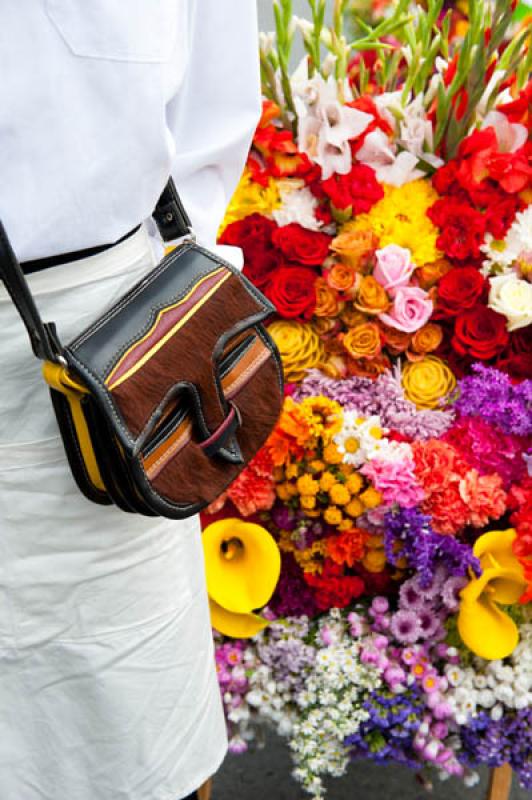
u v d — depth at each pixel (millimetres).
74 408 1014
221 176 1337
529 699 1559
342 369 1678
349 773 2020
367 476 1562
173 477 1034
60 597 1177
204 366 1031
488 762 1603
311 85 1669
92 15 936
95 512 1145
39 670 1218
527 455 1572
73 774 1281
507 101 1729
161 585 1236
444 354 1716
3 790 1273
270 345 1130
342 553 1625
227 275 1078
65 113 961
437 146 1686
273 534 1697
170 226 1183
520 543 1531
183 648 1292
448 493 1551
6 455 1094
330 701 1574
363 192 1635
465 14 2156
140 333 1007
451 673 1596
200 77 1254
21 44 925
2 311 1019
